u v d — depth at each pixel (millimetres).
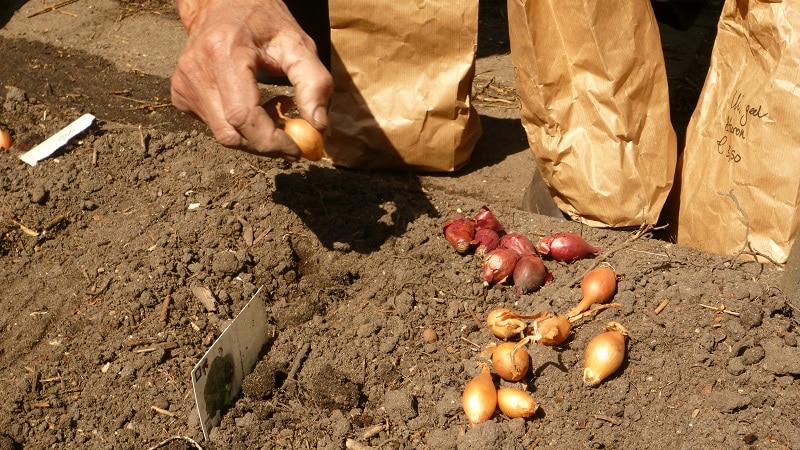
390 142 941
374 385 755
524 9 808
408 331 785
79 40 1233
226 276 830
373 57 916
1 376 772
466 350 773
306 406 744
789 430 699
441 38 901
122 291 813
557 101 842
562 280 811
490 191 960
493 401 721
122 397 750
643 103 830
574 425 720
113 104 1108
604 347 726
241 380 754
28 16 1296
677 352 743
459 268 833
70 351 782
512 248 832
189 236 857
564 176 855
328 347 780
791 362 716
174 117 1086
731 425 708
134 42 1229
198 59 729
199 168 942
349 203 899
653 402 726
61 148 972
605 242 848
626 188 836
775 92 757
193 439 724
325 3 1048
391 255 848
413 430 728
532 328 762
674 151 849
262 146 722
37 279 846
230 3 742
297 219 879
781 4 745
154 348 774
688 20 946
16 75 1162
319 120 724
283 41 742
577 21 808
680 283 779
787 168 765
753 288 759
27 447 729
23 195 914
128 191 927
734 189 798
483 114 1081
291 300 824
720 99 811
